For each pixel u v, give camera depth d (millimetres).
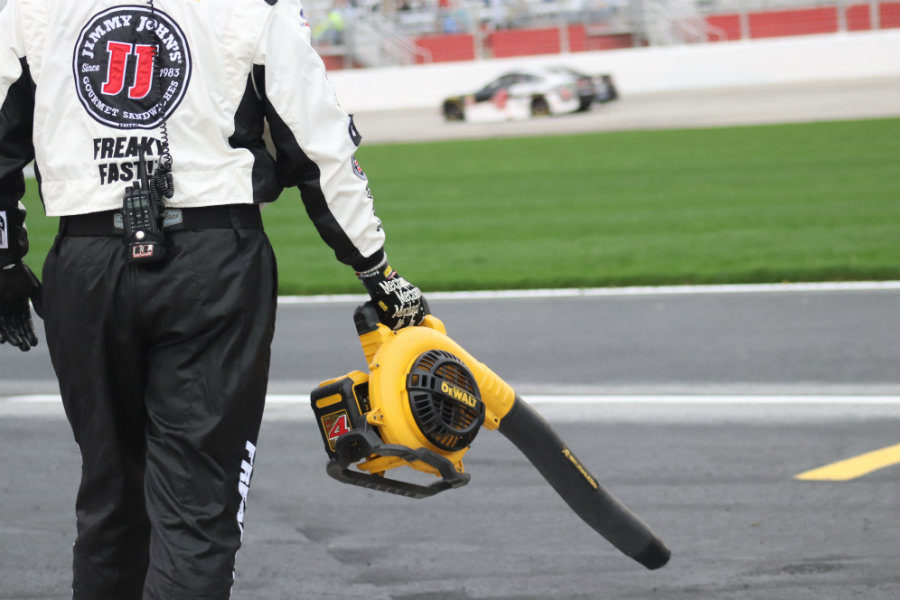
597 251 37094
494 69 122250
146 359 8445
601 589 12203
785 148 65250
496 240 40656
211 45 8156
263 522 14516
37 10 8367
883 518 14078
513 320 27500
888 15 124625
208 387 8164
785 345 24000
